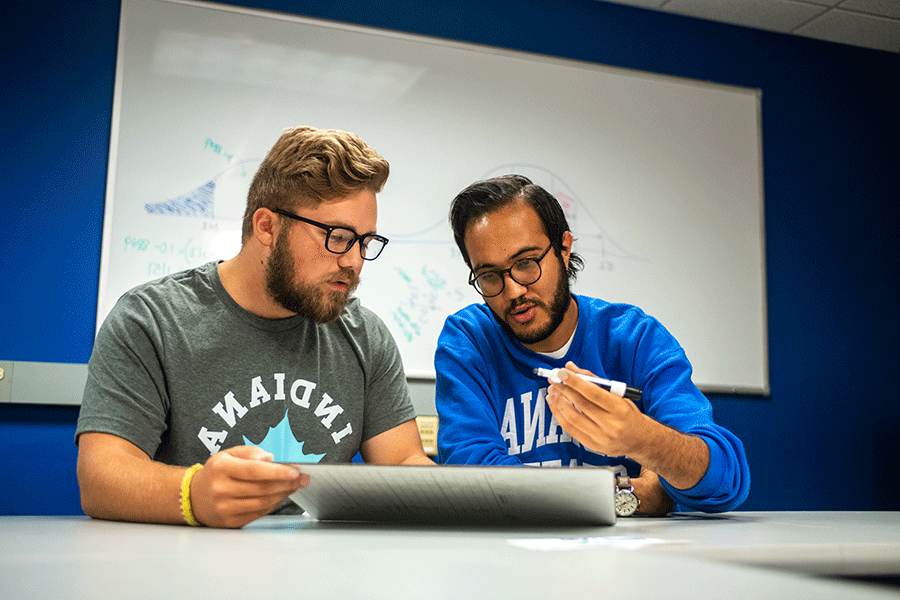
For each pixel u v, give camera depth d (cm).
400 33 236
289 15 226
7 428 189
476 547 54
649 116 263
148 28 214
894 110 301
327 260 109
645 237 257
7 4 204
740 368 263
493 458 118
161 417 106
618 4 267
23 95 203
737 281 266
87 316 202
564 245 132
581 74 256
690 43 275
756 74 282
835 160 290
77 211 204
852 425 276
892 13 273
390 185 231
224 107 218
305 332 122
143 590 34
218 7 220
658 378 124
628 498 106
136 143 210
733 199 270
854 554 54
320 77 228
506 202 124
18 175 200
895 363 286
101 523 81
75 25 209
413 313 228
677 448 96
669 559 46
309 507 82
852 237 288
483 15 249
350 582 36
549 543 57
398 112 234
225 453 76
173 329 111
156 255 208
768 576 39
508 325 129
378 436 126
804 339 275
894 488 277
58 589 34
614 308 137
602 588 35
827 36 291
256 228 112
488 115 244
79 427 98
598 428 93
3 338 193
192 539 61
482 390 132
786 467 265
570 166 251
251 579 37
